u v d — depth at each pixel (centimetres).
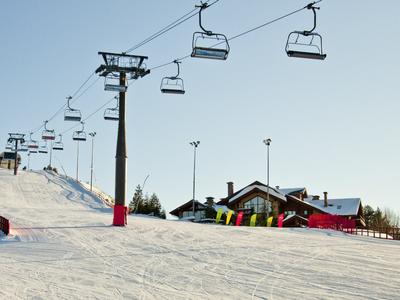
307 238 3194
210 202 7806
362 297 1495
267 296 1514
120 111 3578
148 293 1557
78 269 1980
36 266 2052
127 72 3494
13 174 9025
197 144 7538
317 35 1964
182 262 2144
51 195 7419
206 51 2053
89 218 4294
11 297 1482
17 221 3878
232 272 1909
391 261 2169
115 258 2255
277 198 7381
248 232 3503
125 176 3600
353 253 2425
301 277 1802
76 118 4419
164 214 8994
